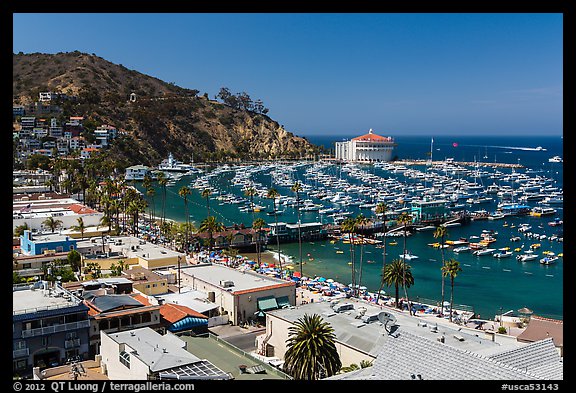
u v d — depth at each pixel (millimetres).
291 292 99938
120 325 77000
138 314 78188
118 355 60594
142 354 57375
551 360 48469
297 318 76875
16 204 183250
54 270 107938
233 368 60688
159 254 125500
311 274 147250
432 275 148250
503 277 146000
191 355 57750
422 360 43812
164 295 100562
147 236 179250
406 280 111750
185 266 119250
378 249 177375
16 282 95938
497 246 179500
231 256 153750
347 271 150500
